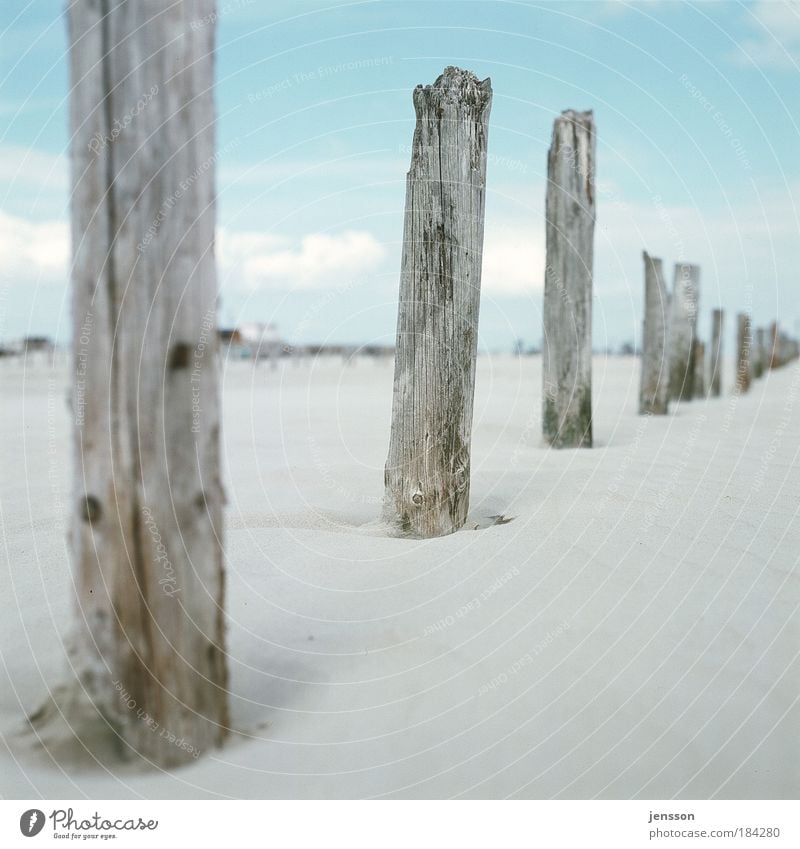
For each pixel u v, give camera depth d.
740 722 2.47
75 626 2.41
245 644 2.93
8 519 4.81
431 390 4.05
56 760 2.39
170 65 2.19
